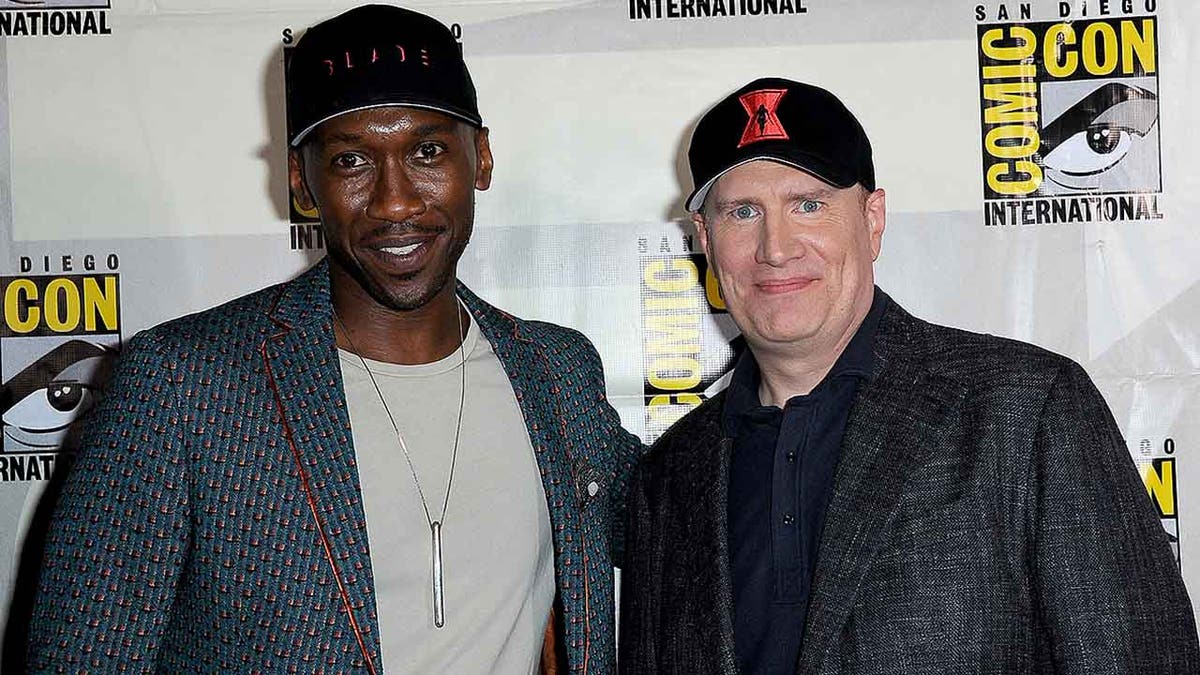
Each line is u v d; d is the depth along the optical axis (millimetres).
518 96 1965
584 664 1407
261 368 1312
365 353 1389
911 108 1948
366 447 1346
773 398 1466
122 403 1276
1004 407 1306
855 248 1382
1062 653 1233
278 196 1953
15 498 1920
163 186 1945
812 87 1417
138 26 1948
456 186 1325
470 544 1351
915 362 1380
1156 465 1920
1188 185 1923
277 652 1254
